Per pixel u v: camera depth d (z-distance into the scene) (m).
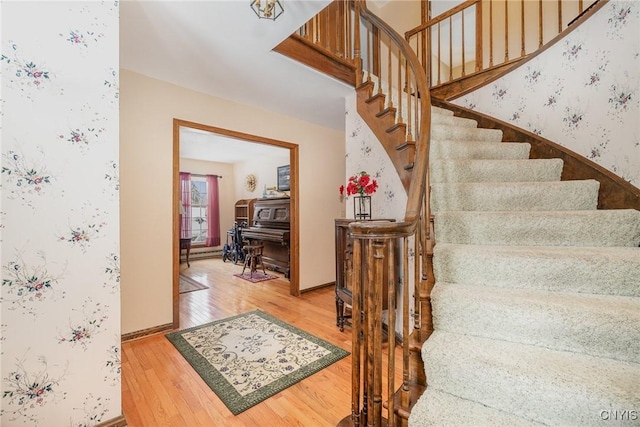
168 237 2.79
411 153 2.12
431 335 1.37
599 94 1.94
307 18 1.84
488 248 1.62
